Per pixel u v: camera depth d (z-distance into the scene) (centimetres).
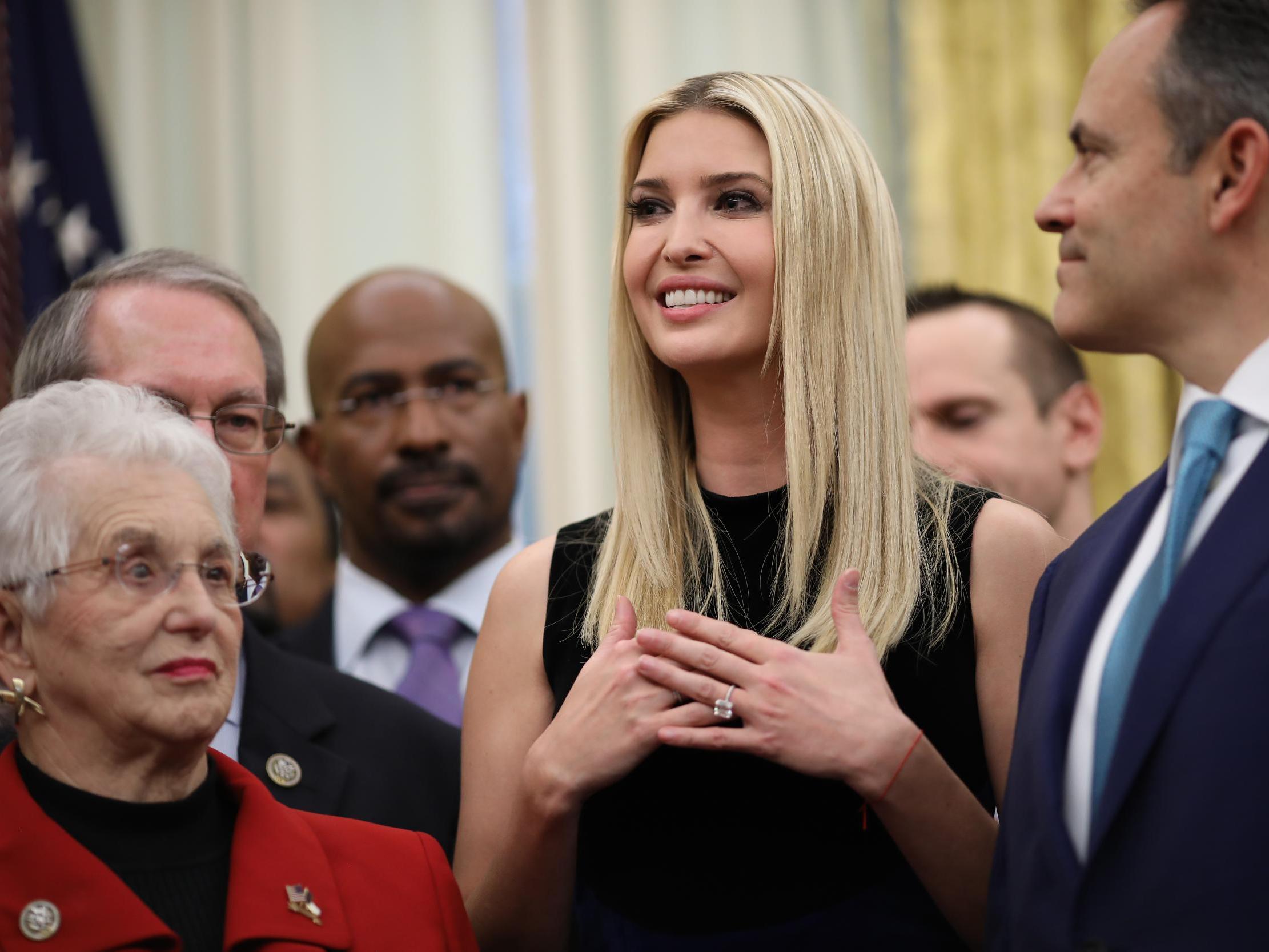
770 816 217
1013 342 367
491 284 535
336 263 534
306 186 535
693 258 229
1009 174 528
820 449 227
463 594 392
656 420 243
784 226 227
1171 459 190
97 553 179
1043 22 531
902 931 213
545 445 526
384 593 393
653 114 240
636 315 240
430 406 391
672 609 230
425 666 378
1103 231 188
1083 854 177
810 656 208
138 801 182
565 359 528
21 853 174
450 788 269
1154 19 189
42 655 180
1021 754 187
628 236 244
